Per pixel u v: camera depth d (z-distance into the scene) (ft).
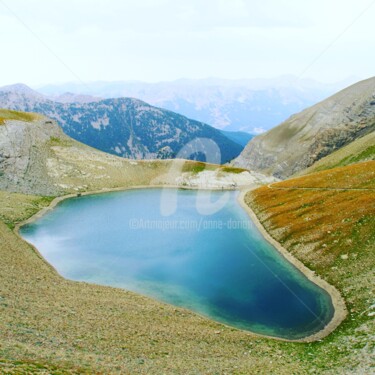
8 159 446.60
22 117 566.36
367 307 165.07
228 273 220.43
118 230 309.83
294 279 211.61
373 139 570.05
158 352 121.29
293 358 128.77
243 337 149.69
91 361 101.86
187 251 258.98
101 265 231.30
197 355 124.47
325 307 178.40
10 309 132.46
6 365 80.94
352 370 112.16
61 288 181.06
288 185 384.06
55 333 118.83
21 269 195.62
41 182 456.86
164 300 186.80
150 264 233.96
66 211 381.81
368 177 315.58
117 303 170.40
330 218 263.29
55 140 570.46
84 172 519.60
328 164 607.37
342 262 212.43
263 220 318.24
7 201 366.43
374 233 222.89
